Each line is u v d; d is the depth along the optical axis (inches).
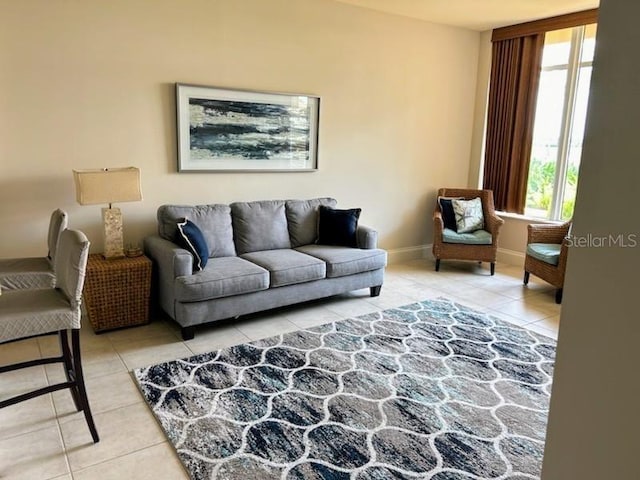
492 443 86.4
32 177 132.3
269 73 167.6
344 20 181.2
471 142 235.5
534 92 205.9
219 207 157.8
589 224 43.5
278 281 141.2
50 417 91.7
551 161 208.1
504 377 111.5
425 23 204.4
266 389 103.4
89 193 124.8
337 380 108.2
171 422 90.7
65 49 131.4
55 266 96.3
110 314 132.5
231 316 134.6
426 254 233.3
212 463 79.5
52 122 132.8
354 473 77.6
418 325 143.1
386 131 203.9
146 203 151.6
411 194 219.9
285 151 176.7
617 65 39.9
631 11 38.6
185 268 127.0
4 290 100.2
